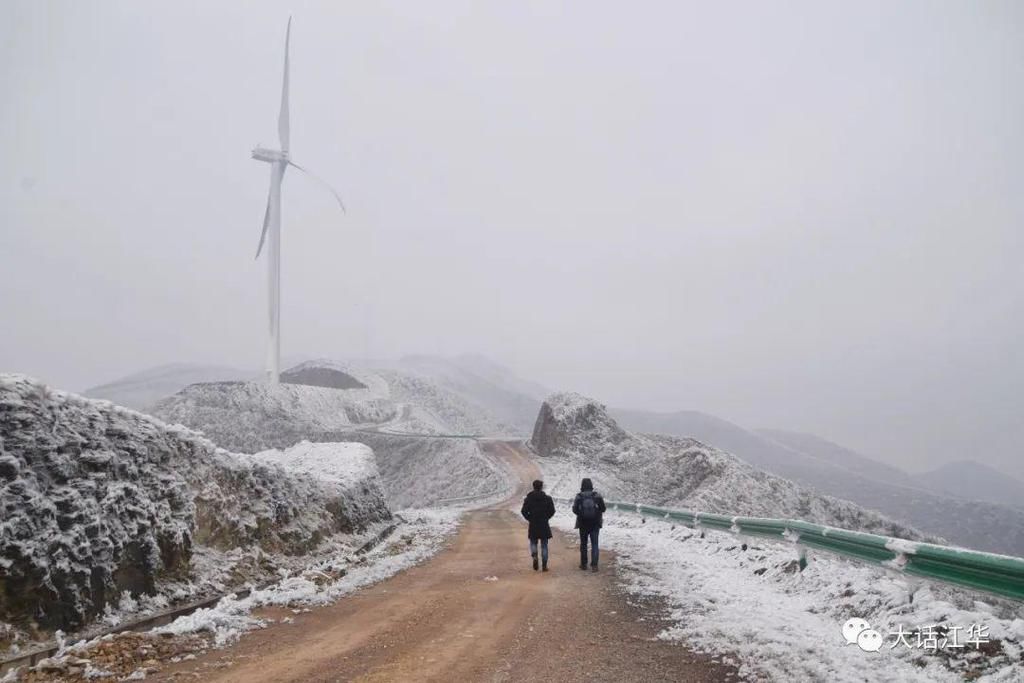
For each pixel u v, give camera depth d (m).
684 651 7.06
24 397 8.55
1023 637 5.62
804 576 9.81
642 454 92.19
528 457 94.31
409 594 11.10
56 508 8.02
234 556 11.70
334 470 23.34
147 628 8.47
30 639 7.02
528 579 12.52
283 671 6.54
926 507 194.88
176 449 11.79
